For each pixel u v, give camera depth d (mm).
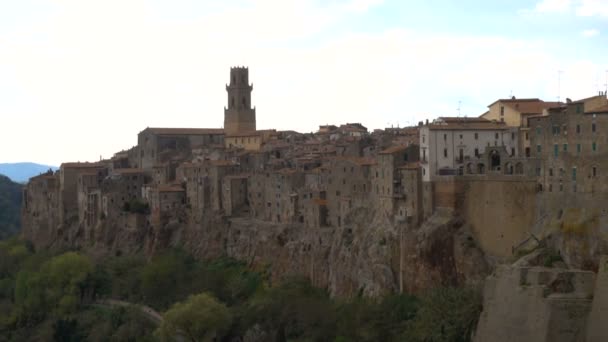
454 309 167000
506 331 154750
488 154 193500
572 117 169000
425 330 166000
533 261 164375
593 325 141625
